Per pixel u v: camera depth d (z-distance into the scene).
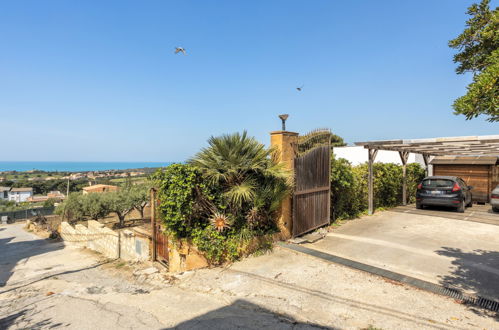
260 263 5.36
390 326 3.09
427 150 12.35
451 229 7.80
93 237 11.93
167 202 5.16
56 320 3.71
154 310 3.80
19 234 25.22
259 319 3.36
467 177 15.05
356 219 9.37
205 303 3.91
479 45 3.15
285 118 6.45
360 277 4.55
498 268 4.81
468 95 2.62
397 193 12.39
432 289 3.98
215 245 5.40
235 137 6.03
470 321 3.14
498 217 9.59
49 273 7.57
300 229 6.92
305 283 4.37
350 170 9.33
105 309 3.96
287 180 6.32
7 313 4.15
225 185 5.93
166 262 6.50
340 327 3.10
